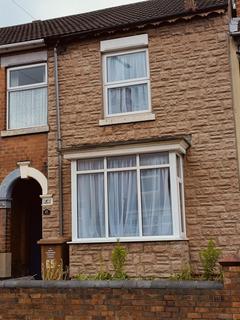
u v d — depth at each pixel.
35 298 7.15
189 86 11.11
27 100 12.62
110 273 9.83
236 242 10.18
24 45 12.40
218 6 11.05
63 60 12.26
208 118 10.84
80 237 10.85
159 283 6.64
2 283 7.36
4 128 12.45
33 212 13.32
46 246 10.97
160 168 10.51
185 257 10.08
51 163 11.80
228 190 10.43
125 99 11.75
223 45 11.04
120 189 10.80
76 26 13.74
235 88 10.80
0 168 12.23
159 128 11.14
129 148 10.60
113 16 14.60
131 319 6.63
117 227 10.67
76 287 6.99
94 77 11.91
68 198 11.48
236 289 6.23
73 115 11.88
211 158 10.67
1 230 11.98
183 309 6.44
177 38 11.41
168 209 10.34
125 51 11.91
